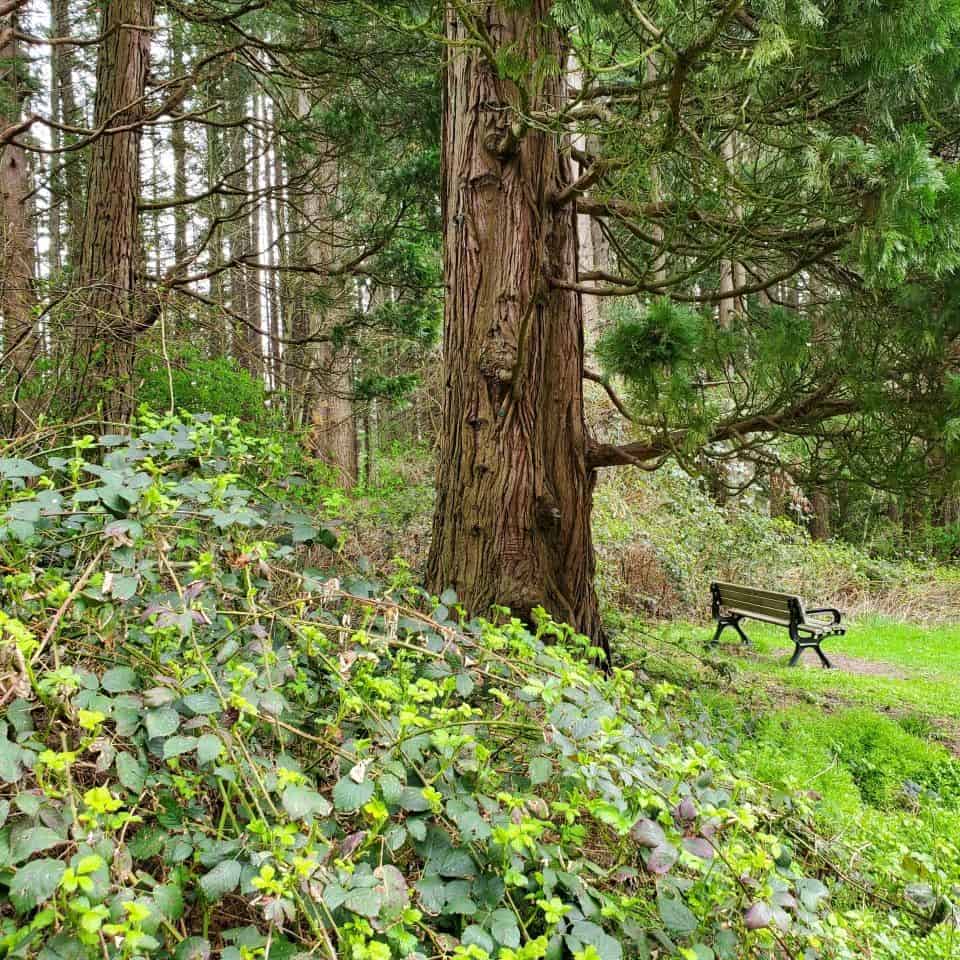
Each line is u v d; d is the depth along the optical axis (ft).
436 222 25.50
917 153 7.31
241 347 20.71
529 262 12.64
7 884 3.69
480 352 12.52
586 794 5.69
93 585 5.18
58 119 40.27
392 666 6.93
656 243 13.41
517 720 6.62
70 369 12.82
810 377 12.41
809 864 7.46
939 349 10.16
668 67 8.76
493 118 12.46
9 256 14.33
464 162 12.77
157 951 4.10
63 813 4.08
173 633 5.83
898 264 7.73
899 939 6.67
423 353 35.86
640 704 7.24
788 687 19.70
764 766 12.24
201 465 7.40
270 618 6.40
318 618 6.98
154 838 4.39
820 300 12.67
